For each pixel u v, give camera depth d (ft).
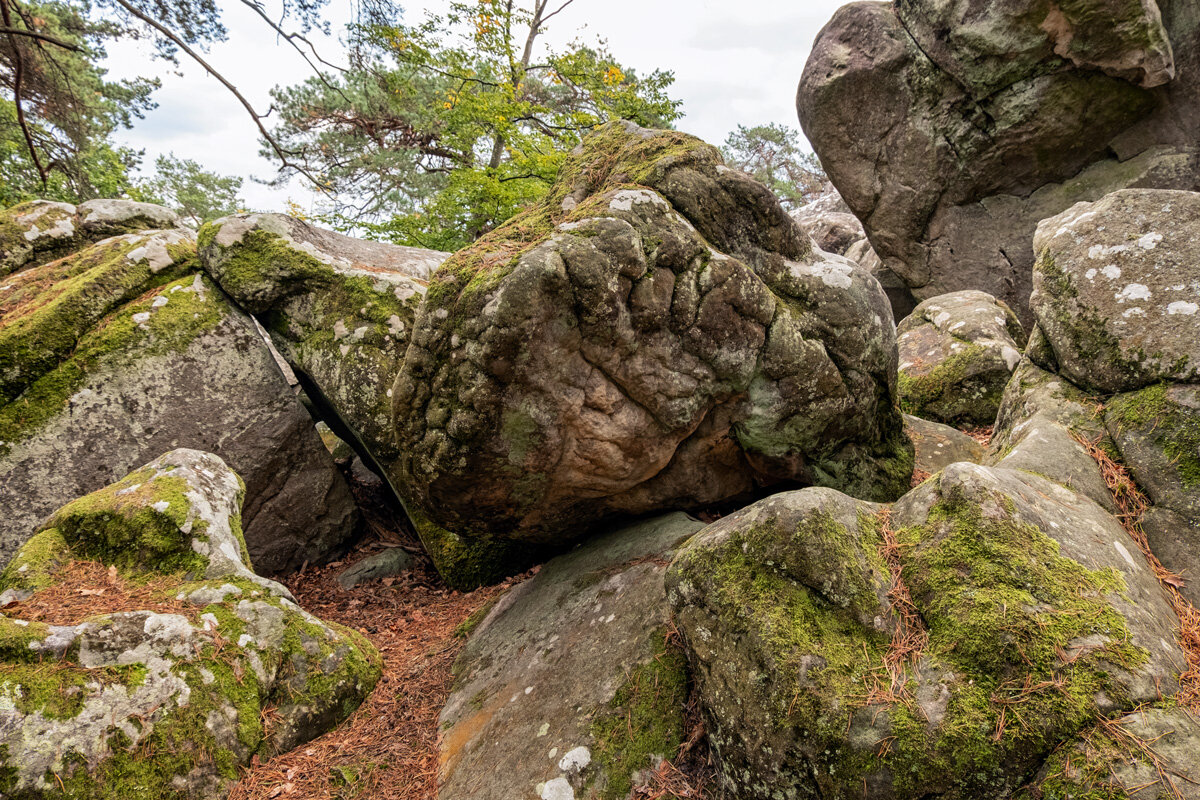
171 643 8.87
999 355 18.21
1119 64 20.49
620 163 11.55
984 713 5.47
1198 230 8.59
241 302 16.07
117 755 7.79
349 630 11.33
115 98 45.37
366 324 15.60
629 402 10.14
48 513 13.47
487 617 12.10
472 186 37.86
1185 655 6.10
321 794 8.45
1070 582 6.09
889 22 24.45
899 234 26.99
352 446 19.47
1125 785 4.85
